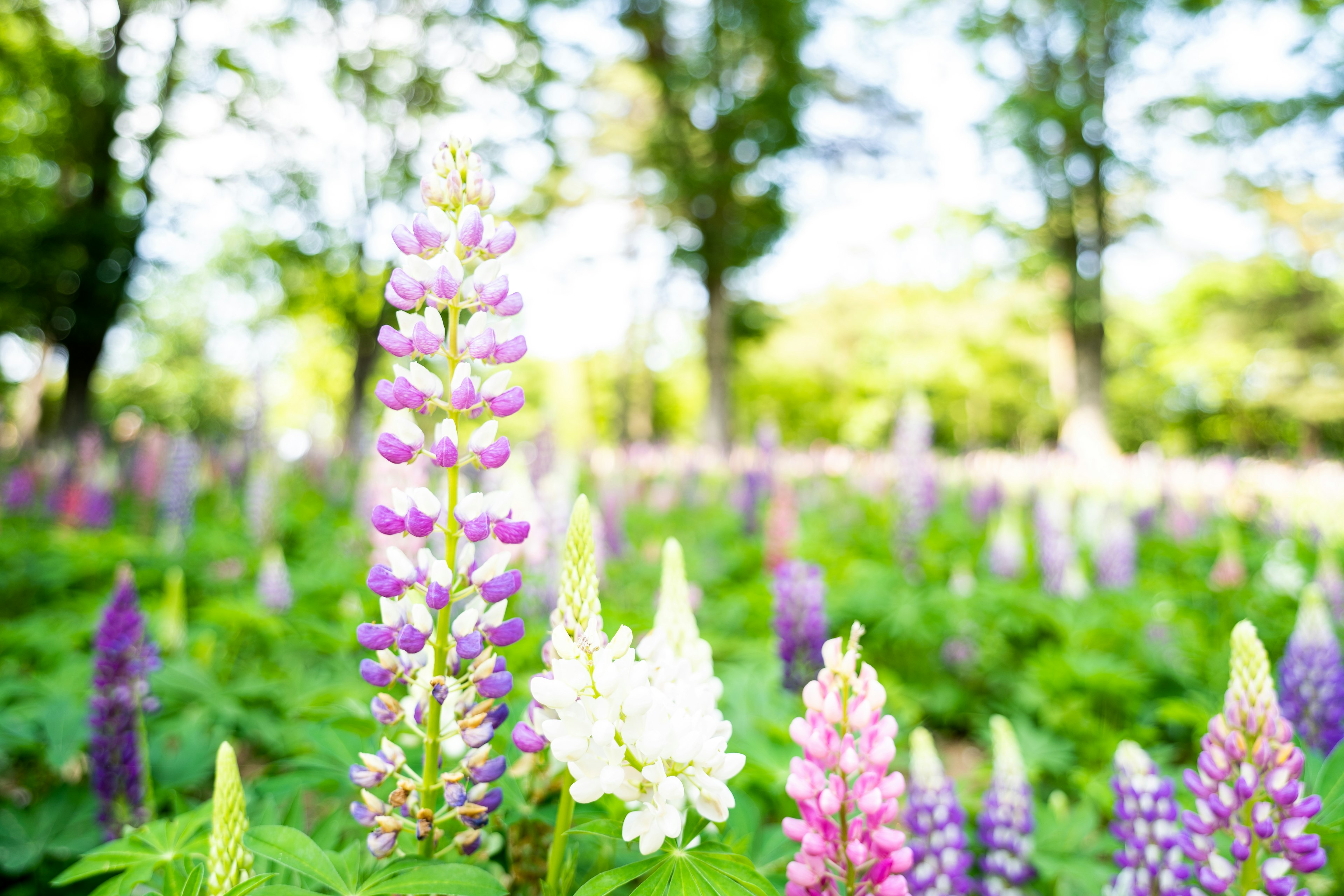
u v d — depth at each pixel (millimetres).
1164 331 54094
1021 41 31797
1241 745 2062
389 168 22547
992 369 55000
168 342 50781
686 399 66688
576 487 10047
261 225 24094
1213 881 2137
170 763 3760
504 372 1805
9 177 20156
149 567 8023
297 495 13844
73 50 20719
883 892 1762
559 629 1653
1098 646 6547
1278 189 33250
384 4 22078
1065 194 30969
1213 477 16984
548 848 2146
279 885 1698
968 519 13914
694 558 9758
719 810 1652
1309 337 41625
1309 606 3775
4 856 3094
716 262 30984
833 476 18438
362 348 22531
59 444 16719
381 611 1787
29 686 4371
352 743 2697
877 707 1791
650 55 31469
